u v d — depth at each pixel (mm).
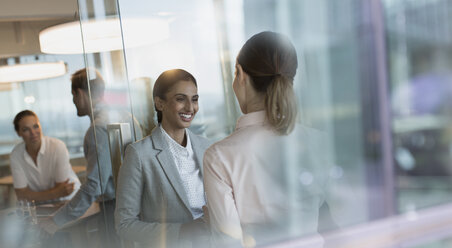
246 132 601
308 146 710
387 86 1024
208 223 743
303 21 915
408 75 1037
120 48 769
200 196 776
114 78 771
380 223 935
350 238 854
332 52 977
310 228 727
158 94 764
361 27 979
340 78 964
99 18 751
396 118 1042
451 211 1039
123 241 748
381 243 886
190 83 770
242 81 607
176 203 756
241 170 594
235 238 605
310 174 731
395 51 1043
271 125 604
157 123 786
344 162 951
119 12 761
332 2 957
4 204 805
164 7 795
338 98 961
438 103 1084
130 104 779
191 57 823
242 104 615
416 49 1048
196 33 828
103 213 792
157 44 799
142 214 751
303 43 929
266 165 606
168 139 763
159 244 746
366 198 953
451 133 1074
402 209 1003
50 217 787
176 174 755
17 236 786
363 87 993
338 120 971
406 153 1062
